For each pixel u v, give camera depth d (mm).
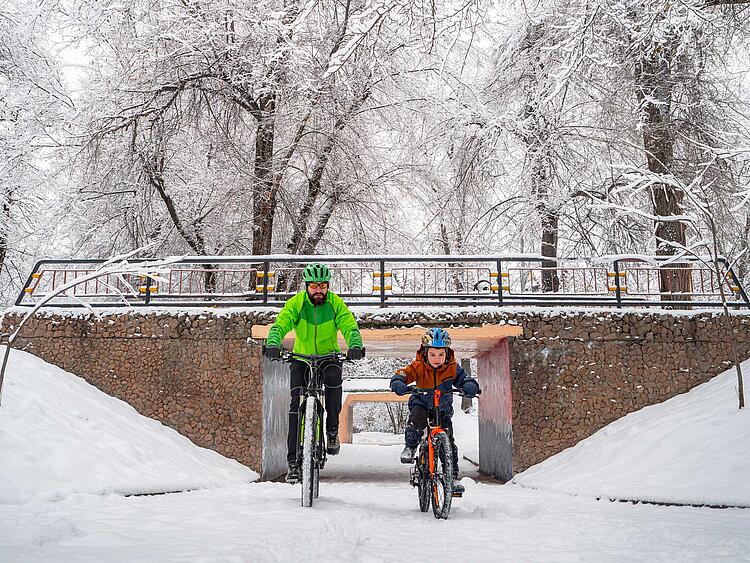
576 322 13125
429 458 6078
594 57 11828
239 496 7469
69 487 7188
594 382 12922
